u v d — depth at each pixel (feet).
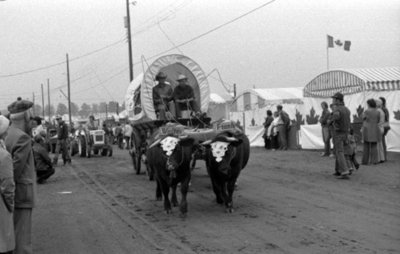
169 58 49.34
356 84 76.95
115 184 50.34
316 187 41.52
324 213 31.60
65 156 78.54
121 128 124.77
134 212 34.86
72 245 26.66
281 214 31.94
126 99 58.85
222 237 26.71
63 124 77.61
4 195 19.36
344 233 26.45
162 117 46.70
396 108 66.80
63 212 36.29
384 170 48.29
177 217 32.50
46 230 30.60
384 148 54.13
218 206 35.70
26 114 23.13
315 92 87.92
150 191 44.29
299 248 23.91
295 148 79.05
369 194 37.27
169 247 25.17
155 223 31.01
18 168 21.72
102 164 76.43
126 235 28.25
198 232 28.12
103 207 37.40
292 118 89.20
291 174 49.98
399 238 25.18
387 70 79.71
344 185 41.70
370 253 22.72
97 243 26.78
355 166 47.88
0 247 19.07
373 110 52.44
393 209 32.01
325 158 62.03
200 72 50.47
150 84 48.57
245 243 25.26
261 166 58.08
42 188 50.62
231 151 31.55
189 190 42.96
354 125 72.08
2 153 19.40
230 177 33.12
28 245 22.38
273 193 39.88
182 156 31.71
